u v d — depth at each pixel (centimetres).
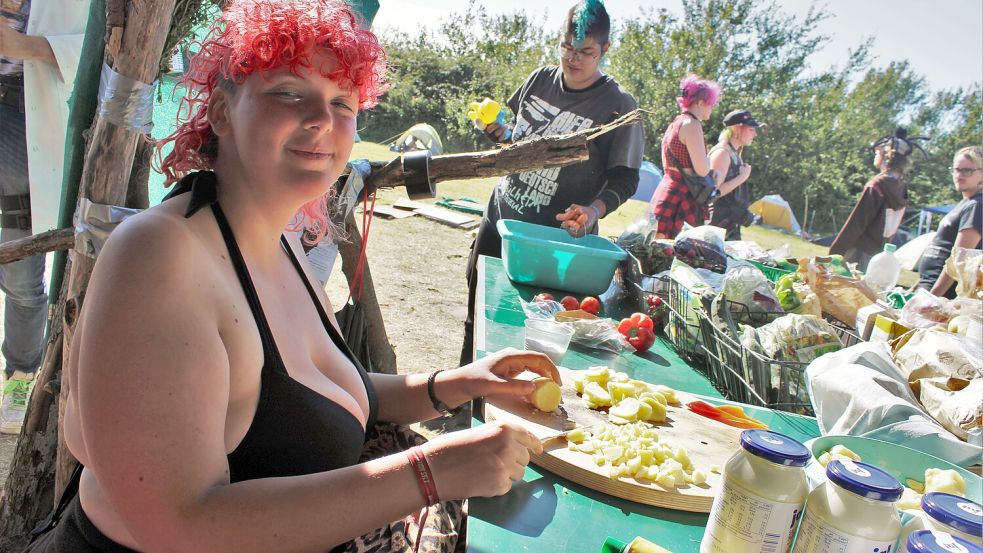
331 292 575
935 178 1761
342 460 135
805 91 1805
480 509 133
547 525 130
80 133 221
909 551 85
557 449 153
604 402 179
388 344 301
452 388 176
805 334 213
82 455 129
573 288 313
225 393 112
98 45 212
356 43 130
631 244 340
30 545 140
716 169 648
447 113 1759
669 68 1845
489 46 1853
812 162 1780
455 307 600
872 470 96
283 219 137
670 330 271
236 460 123
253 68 124
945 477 129
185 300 109
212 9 221
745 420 183
